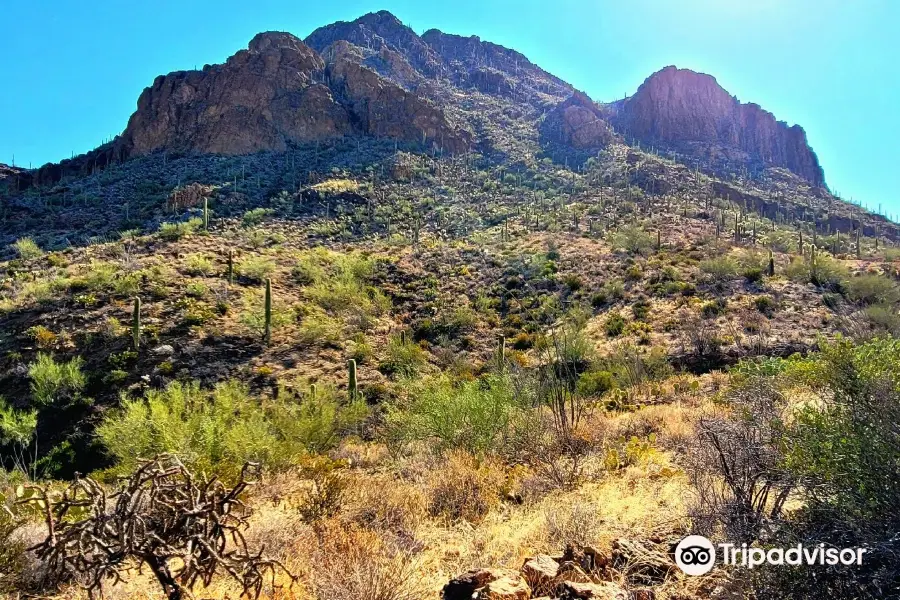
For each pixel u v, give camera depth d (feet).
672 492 16.72
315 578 11.37
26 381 77.97
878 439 10.19
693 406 38.63
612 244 161.48
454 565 13.53
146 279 113.09
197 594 11.07
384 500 18.30
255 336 98.68
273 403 61.57
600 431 31.60
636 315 107.86
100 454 65.10
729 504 12.51
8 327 91.66
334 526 15.02
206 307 104.78
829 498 10.49
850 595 8.93
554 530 14.65
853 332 50.78
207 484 9.33
